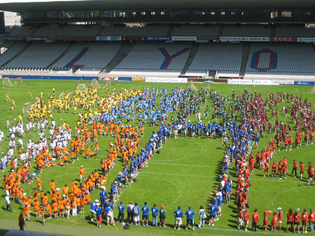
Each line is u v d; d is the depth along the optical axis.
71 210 30.03
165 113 62.69
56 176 37.75
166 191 33.94
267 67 100.19
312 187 34.88
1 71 116.00
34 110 61.78
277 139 46.75
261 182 36.12
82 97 73.81
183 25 119.25
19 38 128.62
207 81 97.94
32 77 110.38
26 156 40.66
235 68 102.19
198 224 27.55
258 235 25.95
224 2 93.94
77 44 127.50
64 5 101.56
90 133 50.84
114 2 95.56
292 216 26.62
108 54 119.00
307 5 95.69
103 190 29.88
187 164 41.44
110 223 27.72
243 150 40.59
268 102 71.25
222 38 109.69
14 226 27.05
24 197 29.14
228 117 56.25
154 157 43.84
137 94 76.81
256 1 90.56
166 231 26.39
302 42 109.69
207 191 33.97
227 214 29.53
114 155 41.03
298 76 95.50
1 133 49.97
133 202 31.56
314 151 45.88
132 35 117.88
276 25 112.19
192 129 52.59
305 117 56.31
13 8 110.44
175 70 105.50
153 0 92.38
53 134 51.69
